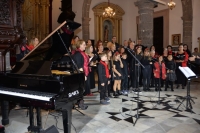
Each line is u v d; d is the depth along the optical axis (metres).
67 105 2.66
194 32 10.48
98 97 5.39
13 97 2.68
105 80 4.75
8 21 3.51
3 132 2.66
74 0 12.32
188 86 4.29
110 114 3.97
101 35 13.43
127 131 3.17
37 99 2.47
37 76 2.87
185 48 6.97
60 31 3.16
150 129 3.24
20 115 3.89
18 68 3.21
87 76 4.23
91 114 3.97
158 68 6.20
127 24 14.59
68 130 2.68
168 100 5.02
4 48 3.65
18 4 3.83
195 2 10.33
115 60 5.48
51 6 11.24
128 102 4.85
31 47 4.73
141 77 6.67
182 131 3.17
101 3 13.28
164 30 12.18
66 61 3.98
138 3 7.52
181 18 10.82
